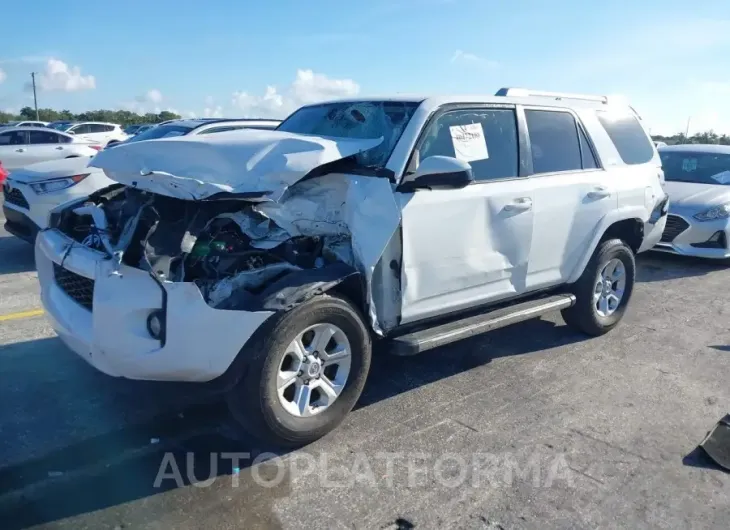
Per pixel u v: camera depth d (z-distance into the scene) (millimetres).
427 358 5121
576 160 5277
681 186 9547
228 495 3201
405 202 3887
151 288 3309
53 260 3938
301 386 3617
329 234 3932
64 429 3785
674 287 7805
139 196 3947
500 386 4625
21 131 16156
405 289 3941
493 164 4555
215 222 3752
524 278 4801
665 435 3969
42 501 3102
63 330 3725
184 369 3312
